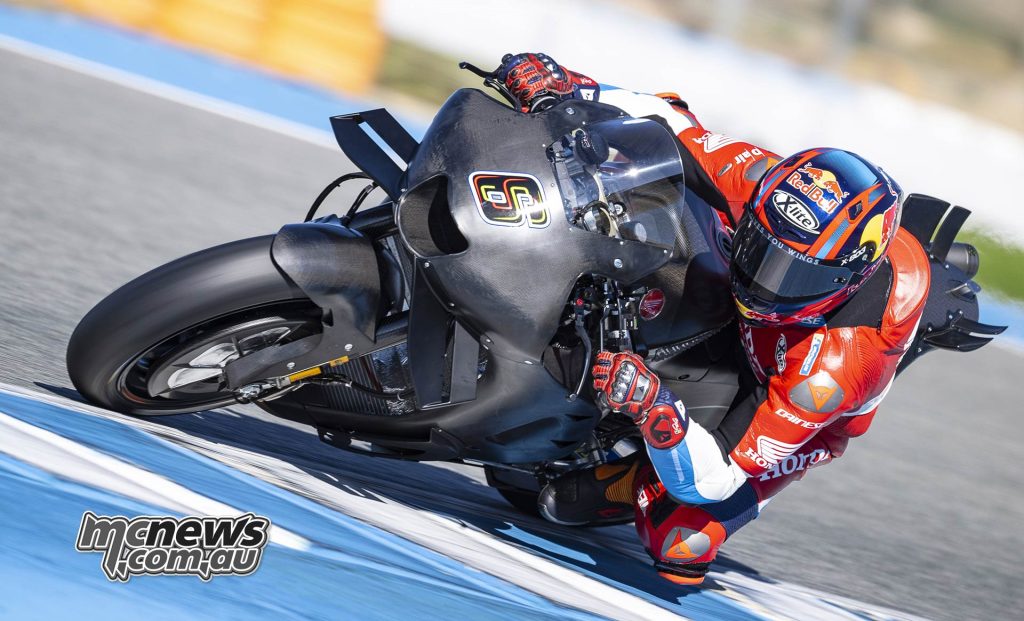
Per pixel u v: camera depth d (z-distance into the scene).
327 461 11.28
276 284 9.03
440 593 7.36
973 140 41.78
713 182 10.87
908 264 10.26
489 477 12.30
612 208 9.14
